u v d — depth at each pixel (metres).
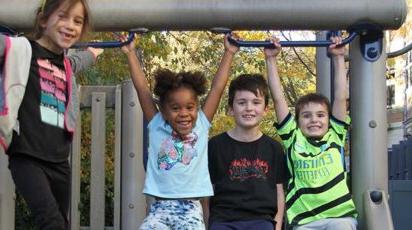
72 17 3.14
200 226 3.38
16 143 3.08
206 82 3.56
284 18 3.54
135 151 4.67
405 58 20.20
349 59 3.79
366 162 3.68
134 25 3.56
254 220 3.53
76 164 4.69
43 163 3.14
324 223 3.62
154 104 3.67
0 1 3.49
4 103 3.03
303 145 3.75
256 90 3.60
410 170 8.19
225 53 3.63
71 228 4.67
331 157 3.71
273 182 3.66
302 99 3.83
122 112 4.71
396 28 3.61
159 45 8.87
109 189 7.09
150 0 3.54
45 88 3.17
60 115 3.24
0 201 3.92
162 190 3.44
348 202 3.65
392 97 23.70
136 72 3.65
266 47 3.67
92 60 3.64
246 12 3.52
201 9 3.52
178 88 3.47
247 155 3.64
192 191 3.43
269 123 14.62
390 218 3.55
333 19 3.54
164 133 3.54
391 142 23.59
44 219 2.98
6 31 3.51
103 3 3.54
